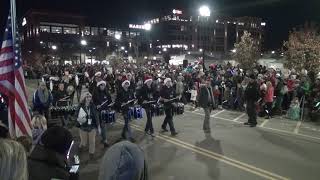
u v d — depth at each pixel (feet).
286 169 30.55
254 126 51.44
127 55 335.06
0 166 7.04
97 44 394.11
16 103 25.11
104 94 39.01
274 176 28.66
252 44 216.54
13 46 26.45
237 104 70.74
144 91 44.80
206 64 173.68
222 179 27.94
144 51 366.22
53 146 10.27
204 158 34.06
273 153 35.91
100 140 42.14
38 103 43.62
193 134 45.47
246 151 36.68
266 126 51.72
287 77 69.72
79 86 72.28
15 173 7.16
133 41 381.40
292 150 37.17
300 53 135.13
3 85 26.02
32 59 337.52
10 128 25.20
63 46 370.94
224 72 83.30
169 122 45.29
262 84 60.75
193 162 32.73
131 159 9.15
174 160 33.40
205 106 48.47
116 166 9.08
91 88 57.67
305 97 59.77
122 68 140.67
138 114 43.62
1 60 26.37
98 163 32.73
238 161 32.96
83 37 383.86
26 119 25.14
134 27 427.33
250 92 51.52
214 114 64.49
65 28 383.04
